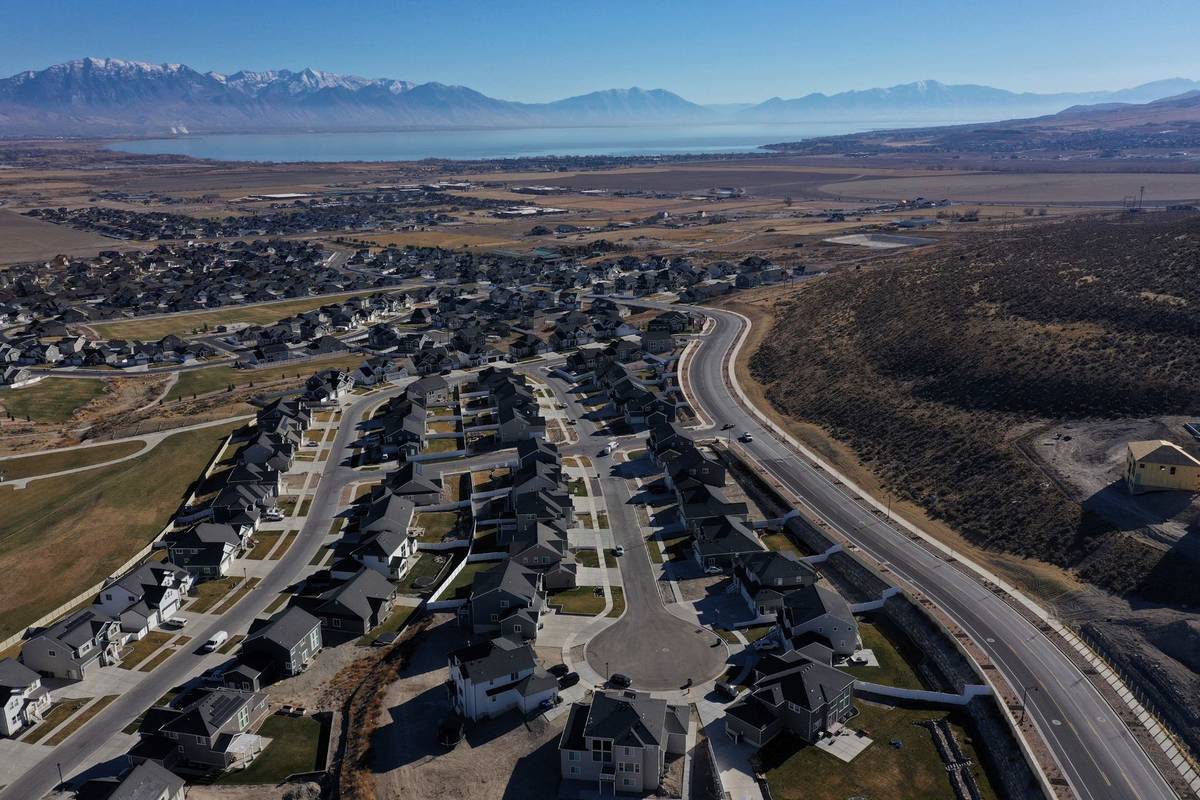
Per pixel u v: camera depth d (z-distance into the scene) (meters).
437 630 85.00
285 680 78.62
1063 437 110.50
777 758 65.25
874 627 83.12
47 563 100.31
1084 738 65.38
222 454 132.50
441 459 128.88
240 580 96.38
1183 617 76.00
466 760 66.00
